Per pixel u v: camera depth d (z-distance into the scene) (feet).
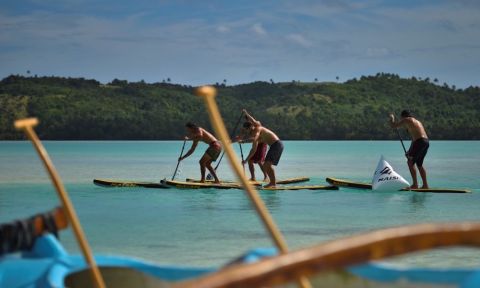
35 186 66.23
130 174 89.51
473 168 107.45
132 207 46.52
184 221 38.96
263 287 8.06
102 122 494.18
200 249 29.27
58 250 15.74
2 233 14.11
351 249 8.64
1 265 15.07
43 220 14.43
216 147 64.34
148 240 31.81
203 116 522.47
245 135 66.23
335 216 41.65
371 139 513.86
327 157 162.91
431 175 88.17
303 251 8.41
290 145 337.31
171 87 586.45
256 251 14.49
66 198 13.56
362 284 14.25
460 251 28.78
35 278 14.52
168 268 15.69
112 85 586.86
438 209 45.62
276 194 56.34
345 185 62.80
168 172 95.30
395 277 14.05
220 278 7.82
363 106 590.96
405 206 47.39
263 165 67.00
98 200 51.31
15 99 530.68
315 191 59.06
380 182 59.31
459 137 514.68
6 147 277.23
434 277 13.88
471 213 43.32
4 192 59.41
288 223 38.32
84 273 15.55
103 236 32.94
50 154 183.73
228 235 33.50
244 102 574.56
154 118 506.48
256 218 40.52
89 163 126.11
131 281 15.93
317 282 14.61
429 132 521.24
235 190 60.03
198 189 61.05
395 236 9.00
